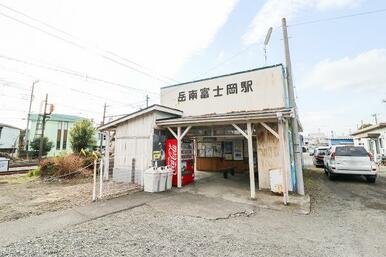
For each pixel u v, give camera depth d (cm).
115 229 424
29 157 2433
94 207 572
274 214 525
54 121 3073
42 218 483
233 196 702
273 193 736
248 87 978
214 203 617
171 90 1230
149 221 472
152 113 895
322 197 699
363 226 443
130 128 967
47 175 1089
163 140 934
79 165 1143
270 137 802
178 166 859
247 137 691
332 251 335
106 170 1041
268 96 927
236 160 1307
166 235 396
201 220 480
